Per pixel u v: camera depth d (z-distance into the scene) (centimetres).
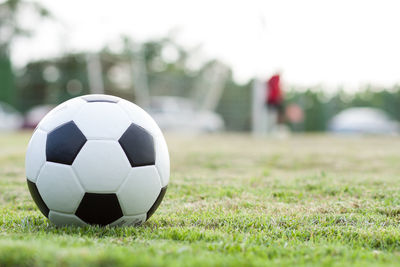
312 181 410
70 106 225
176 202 317
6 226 238
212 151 731
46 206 221
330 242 210
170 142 996
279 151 746
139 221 233
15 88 2517
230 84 2844
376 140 1191
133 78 2219
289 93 3625
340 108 4047
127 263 150
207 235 212
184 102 2009
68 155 209
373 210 286
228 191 356
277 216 267
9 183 405
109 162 209
